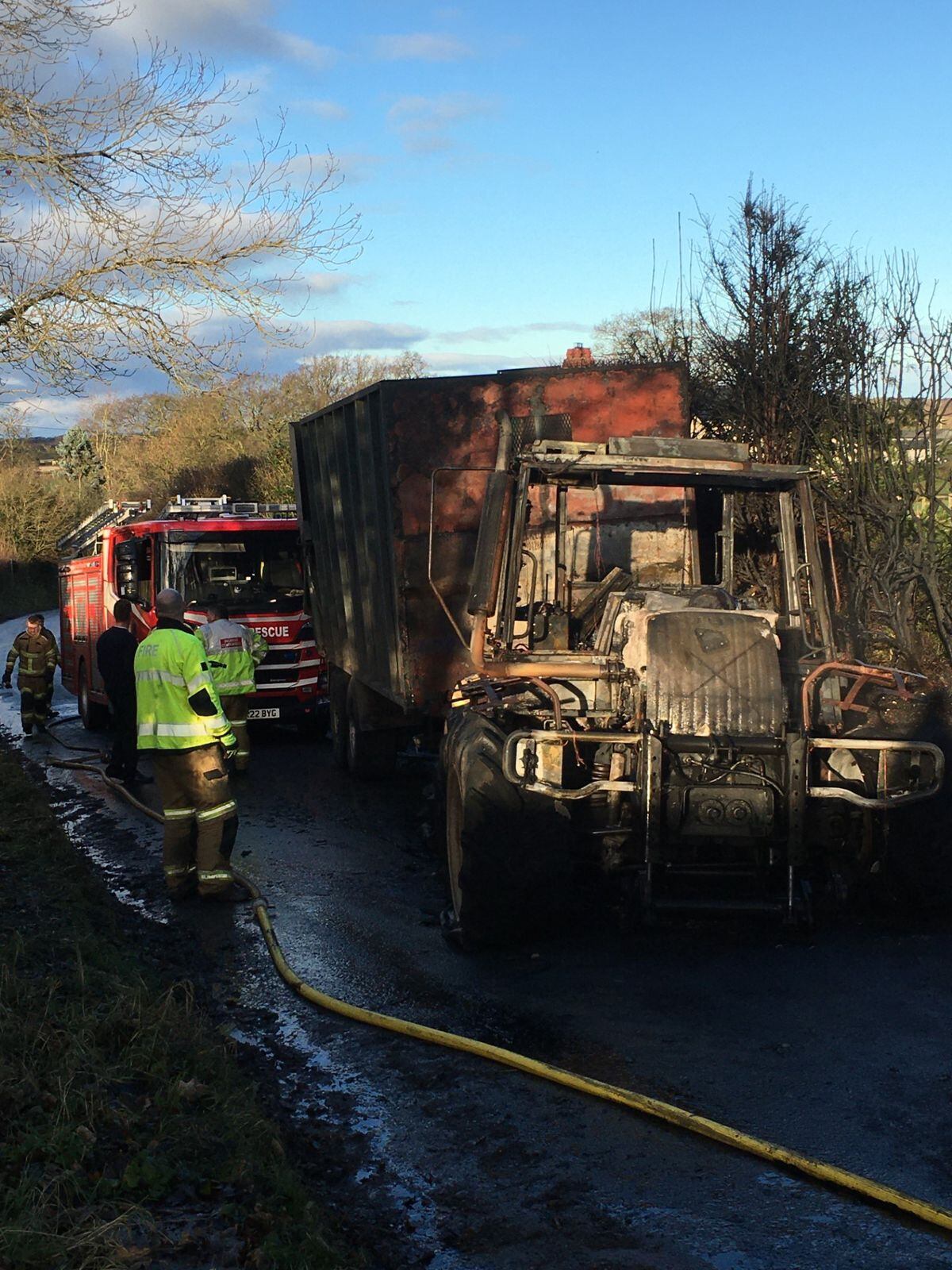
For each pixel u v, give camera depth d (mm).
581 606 7816
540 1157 4281
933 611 11016
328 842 9539
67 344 10602
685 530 8680
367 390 9797
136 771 13039
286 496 38312
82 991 5293
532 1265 3617
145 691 7895
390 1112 4719
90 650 17453
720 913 6273
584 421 9781
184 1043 4988
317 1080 5062
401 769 12688
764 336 12305
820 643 6809
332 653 13344
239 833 9969
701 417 13367
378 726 11805
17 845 8648
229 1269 3279
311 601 14211
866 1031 5211
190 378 10898
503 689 7086
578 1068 5008
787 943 6387
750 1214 3850
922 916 6602
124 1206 3508
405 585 9500
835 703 6559
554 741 6305
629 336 15781
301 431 13875
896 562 10789
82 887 7566
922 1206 3766
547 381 9648
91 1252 3234
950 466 10984
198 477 39125
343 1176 4230
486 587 6820
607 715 6617
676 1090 4746
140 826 10570
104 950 6113
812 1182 4023
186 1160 3928
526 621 7477
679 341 13875
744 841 6227
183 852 7996
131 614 15250
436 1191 4102
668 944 6473
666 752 6180
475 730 6609
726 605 6992
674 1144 4332
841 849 6621
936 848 6344
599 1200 3977
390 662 10195
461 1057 5195
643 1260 3615
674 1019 5461
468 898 6312
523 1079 4941
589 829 6629
